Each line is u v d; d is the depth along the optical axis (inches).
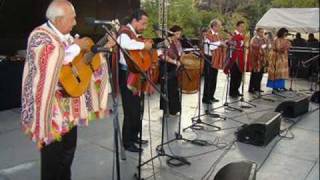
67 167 100.7
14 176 119.8
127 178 119.6
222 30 239.6
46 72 82.0
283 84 292.2
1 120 179.3
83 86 91.7
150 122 184.5
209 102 230.4
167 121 181.8
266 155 143.6
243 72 249.9
